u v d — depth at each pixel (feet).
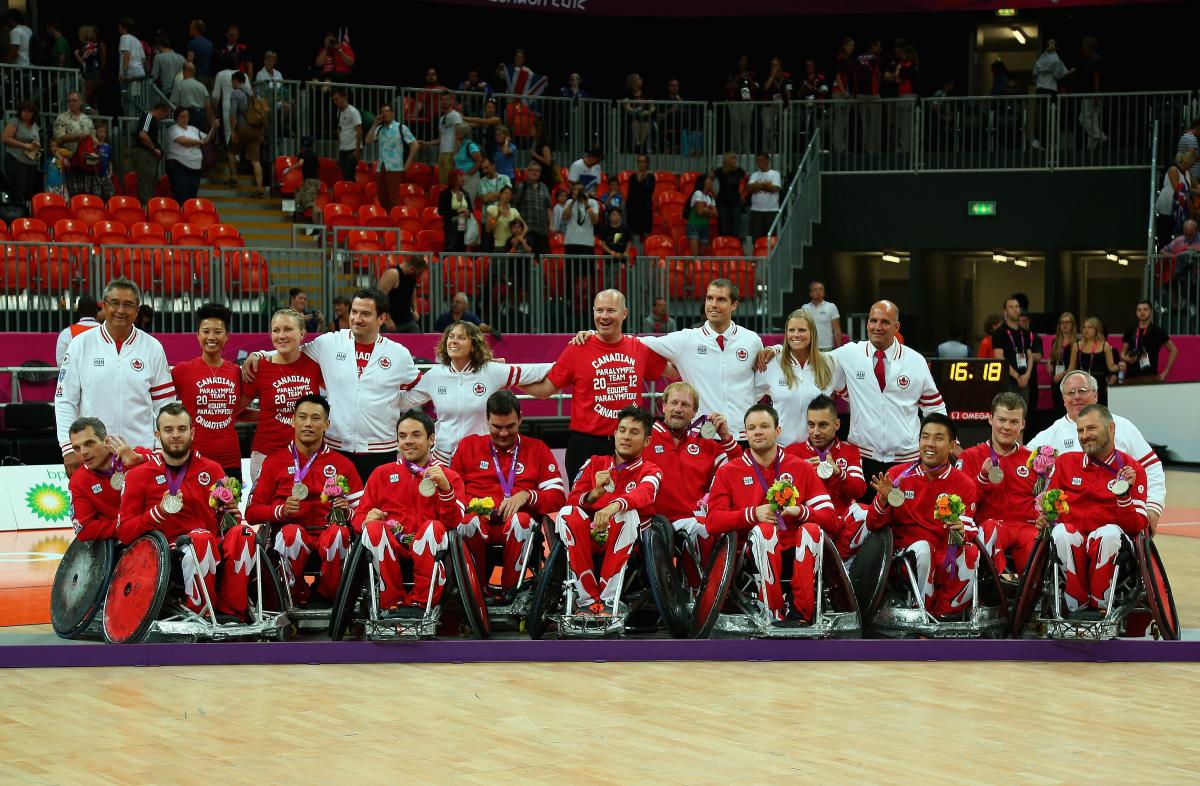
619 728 19.01
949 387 49.78
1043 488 24.75
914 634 24.40
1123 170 67.21
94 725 19.10
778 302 61.41
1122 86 81.30
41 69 58.80
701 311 58.49
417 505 25.08
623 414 25.07
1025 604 24.25
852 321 59.93
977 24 81.51
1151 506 25.03
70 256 48.91
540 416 51.06
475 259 54.60
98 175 57.57
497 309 55.06
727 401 28.78
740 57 78.69
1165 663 23.52
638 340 28.60
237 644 23.26
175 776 16.72
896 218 69.05
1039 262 72.02
